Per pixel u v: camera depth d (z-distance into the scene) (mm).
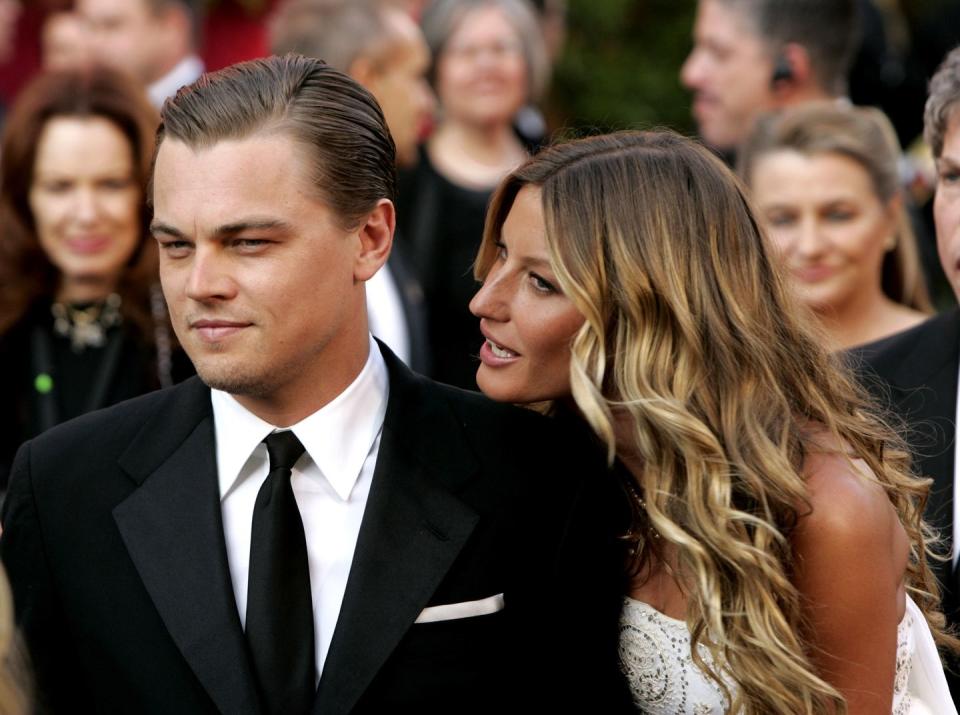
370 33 11094
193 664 5840
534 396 6559
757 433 6262
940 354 7953
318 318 5906
